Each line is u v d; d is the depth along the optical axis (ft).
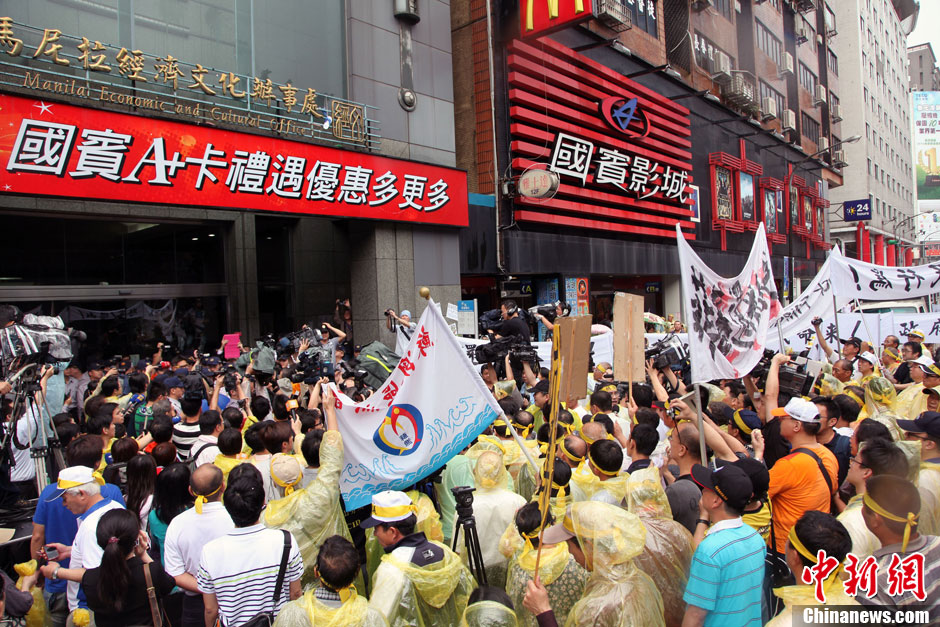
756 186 95.61
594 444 12.98
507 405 18.54
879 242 186.60
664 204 73.61
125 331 40.40
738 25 95.91
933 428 13.58
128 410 22.13
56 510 14.69
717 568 9.53
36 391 19.53
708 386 22.75
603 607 9.29
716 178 83.87
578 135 60.29
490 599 9.85
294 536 12.17
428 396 14.79
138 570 11.95
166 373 26.14
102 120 28.66
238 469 11.89
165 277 42.57
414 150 42.39
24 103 26.55
